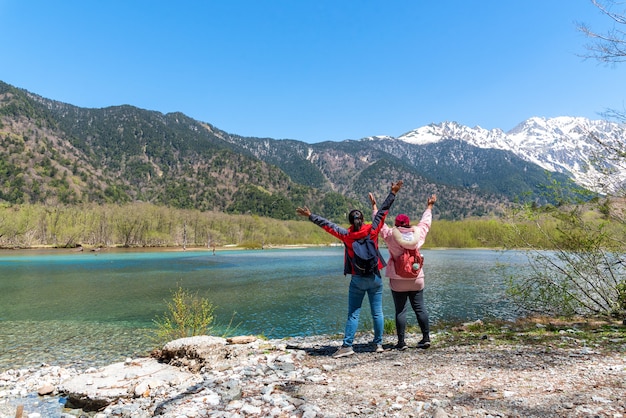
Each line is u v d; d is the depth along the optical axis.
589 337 6.41
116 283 32.75
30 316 18.61
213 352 6.82
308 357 6.47
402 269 6.12
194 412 4.08
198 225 141.12
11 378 8.05
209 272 43.31
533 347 5.87
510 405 3.45
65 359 10.98
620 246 7.98
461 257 67.50
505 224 9.38
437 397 3.87
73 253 85.25
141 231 122.50
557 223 8.69
